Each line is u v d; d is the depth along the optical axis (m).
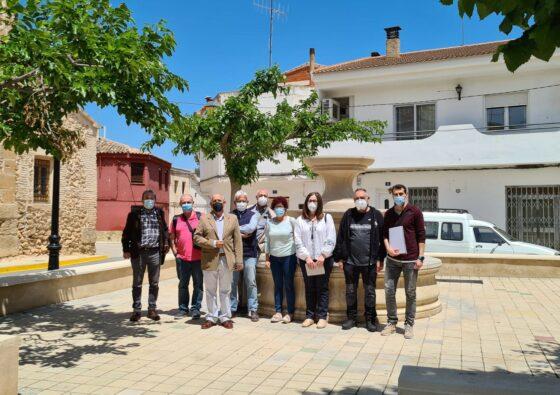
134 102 6.98
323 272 7.65
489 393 3.07
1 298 8.50
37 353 6.36
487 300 10.16
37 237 18.61
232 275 8.09
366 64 23.36
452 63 20.53
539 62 19.25
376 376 5.47
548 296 10.68
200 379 5.39
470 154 19.80
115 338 7.11
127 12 6.85
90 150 21.39
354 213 7.59
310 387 5.14
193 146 11.71
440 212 16.45
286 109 15.61
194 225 8.55
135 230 8.14
